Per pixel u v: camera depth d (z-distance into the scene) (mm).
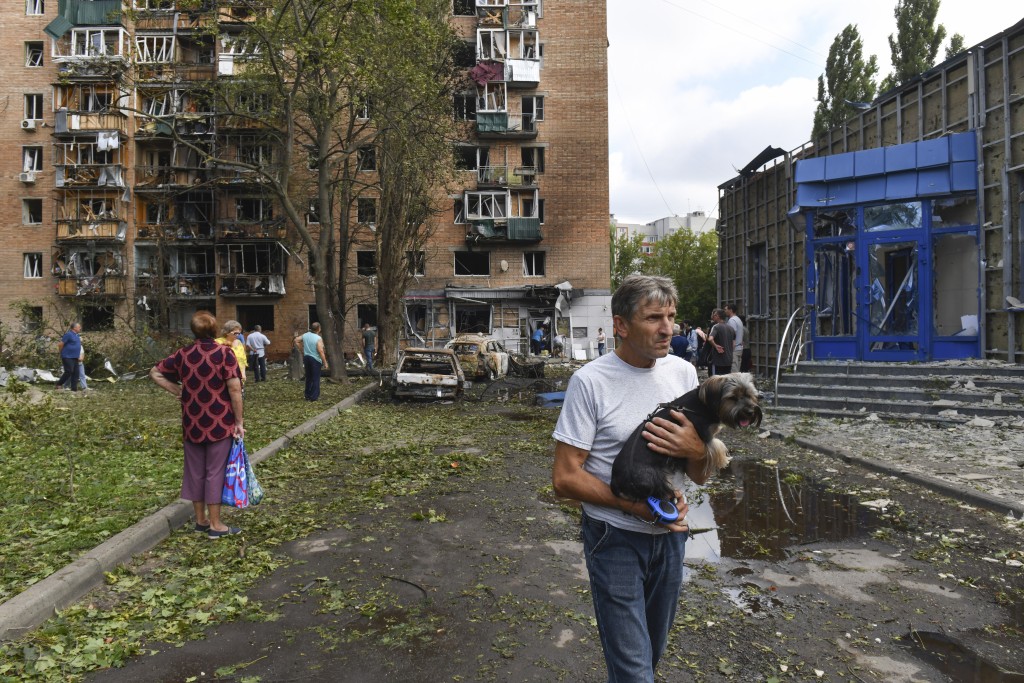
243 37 19000
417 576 4848
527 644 3750
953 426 10266
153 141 37594
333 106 21031
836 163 13688
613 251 70500
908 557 5109
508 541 5676
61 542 5113
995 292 12023
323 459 9422
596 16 38000
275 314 38156
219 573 4887
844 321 14523
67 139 36406
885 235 13273
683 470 2307
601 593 2350
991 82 12117
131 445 10016
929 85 13688
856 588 4531
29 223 36656
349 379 23984
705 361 17281
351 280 37156
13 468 8211
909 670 3432
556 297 37094
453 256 38062
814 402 12391
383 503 6969
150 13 18656
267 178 20125
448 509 6723
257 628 3994
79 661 3488
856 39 35688
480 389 19750
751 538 5652
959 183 12352
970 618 4043
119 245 36875
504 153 37938
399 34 18859
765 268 20859
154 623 4020
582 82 38062
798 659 3551
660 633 2516
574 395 2396
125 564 4949
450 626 3998
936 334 13227
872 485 7309
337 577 4848
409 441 11094
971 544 5324
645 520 2254
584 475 2309
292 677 3404
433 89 20906
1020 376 10922
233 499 5699
